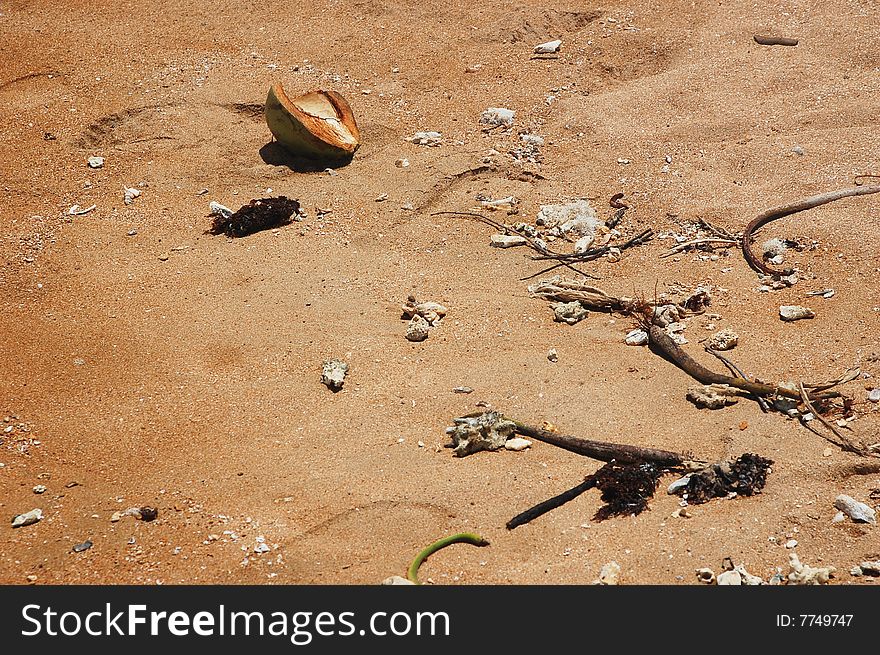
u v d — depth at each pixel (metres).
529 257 2.79
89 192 3.04
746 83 3.29
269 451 2.32
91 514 2.22
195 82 3.40
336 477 2.26
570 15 3.67
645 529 2.15
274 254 2.82
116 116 3.27
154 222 2.94
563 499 2.20
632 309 2.59
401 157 3.11
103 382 2.50
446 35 3.62
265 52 3.56
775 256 2.70
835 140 3.02
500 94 3.35
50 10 3.76
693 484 2.21
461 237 2.86
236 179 3.05
